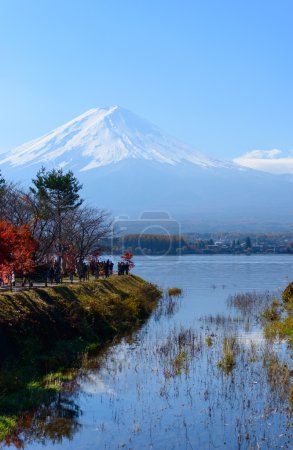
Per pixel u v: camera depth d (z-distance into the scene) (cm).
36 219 4522
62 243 5162
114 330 3959
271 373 2741
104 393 2511
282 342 3538
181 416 2227
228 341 3425
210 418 2205
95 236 6594
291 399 2394
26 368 2728
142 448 1948
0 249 3173
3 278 3819
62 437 2039
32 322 3117
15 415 2208
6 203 4734
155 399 2430
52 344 3147
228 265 16675
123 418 2217
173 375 2772
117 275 6794
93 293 4644
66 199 6091
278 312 4906
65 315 3581
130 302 4859
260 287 8150
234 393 2489
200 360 3084
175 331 4025
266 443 1966
